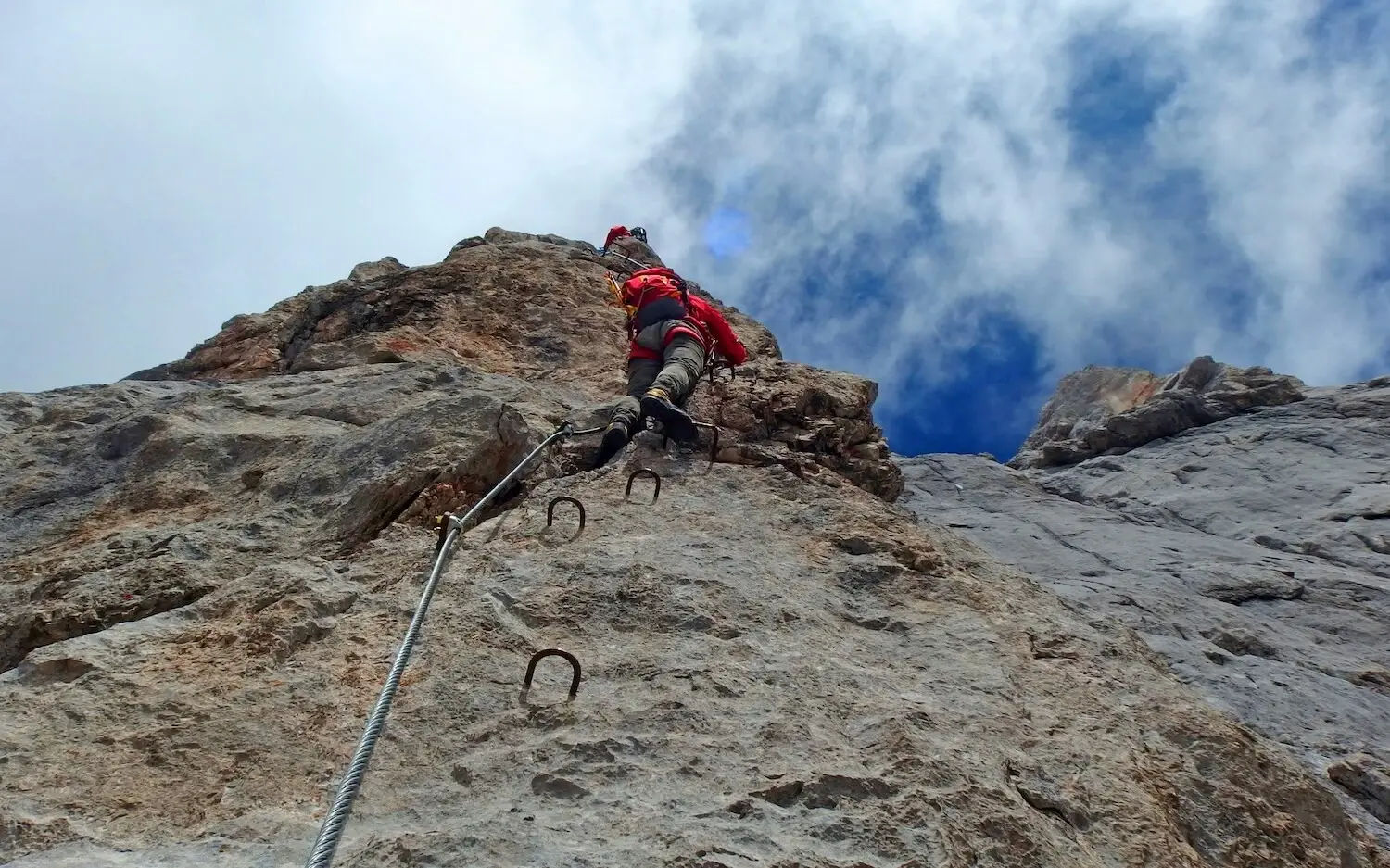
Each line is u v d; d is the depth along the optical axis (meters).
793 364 7.28
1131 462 13.92
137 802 2.72
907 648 3.83
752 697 3.23
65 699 3.10
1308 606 7.90
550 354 8.52
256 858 2.46
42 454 5.95
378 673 3.31
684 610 3.76
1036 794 2.95
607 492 4.93
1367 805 4.62
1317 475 11.88
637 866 2.35
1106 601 7.06
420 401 6.23
